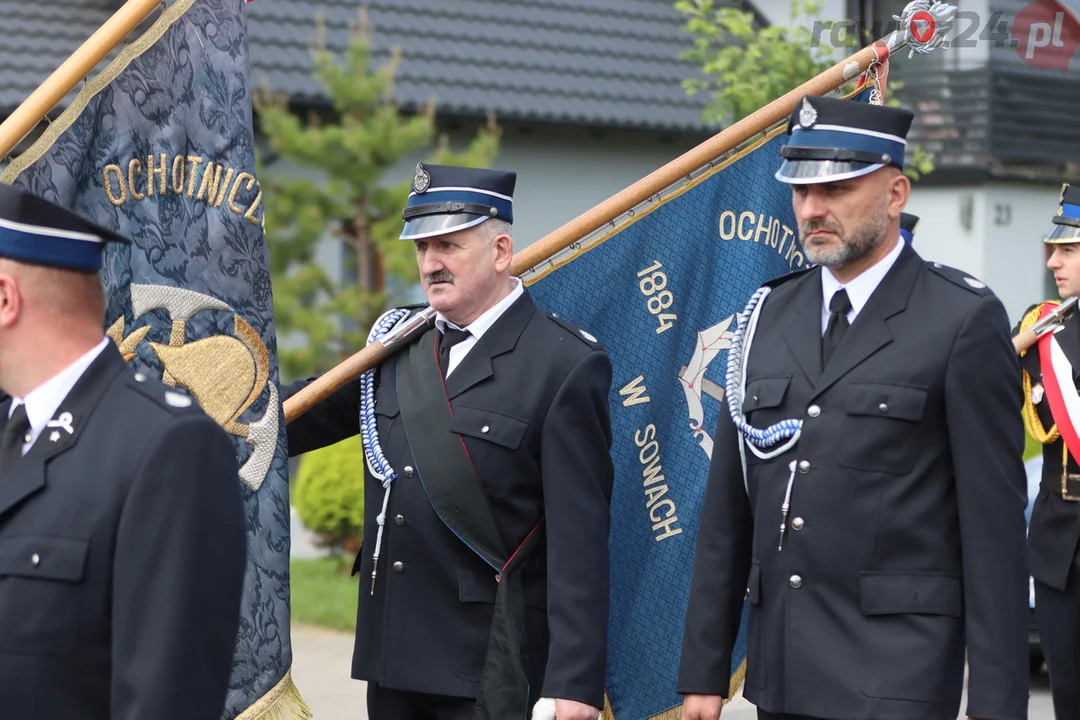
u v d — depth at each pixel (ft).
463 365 15.07
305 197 47.03
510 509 14.80
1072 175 57.82
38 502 9.98
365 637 15.20
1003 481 13.46
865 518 13.60
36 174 13.17
